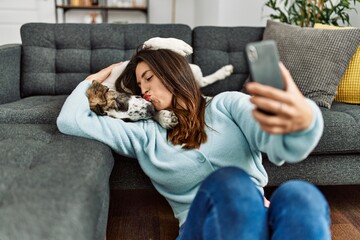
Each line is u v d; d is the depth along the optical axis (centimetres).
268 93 54
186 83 104
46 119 140
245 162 97
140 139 107
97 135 103
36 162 87
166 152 102
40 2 377
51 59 185
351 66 163
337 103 166
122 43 186
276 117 56
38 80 183
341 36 160
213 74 183
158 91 105
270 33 181
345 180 144
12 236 63
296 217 64
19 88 184
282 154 66
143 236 134
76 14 411
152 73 105
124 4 406
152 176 106
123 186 130
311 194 67
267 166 138
